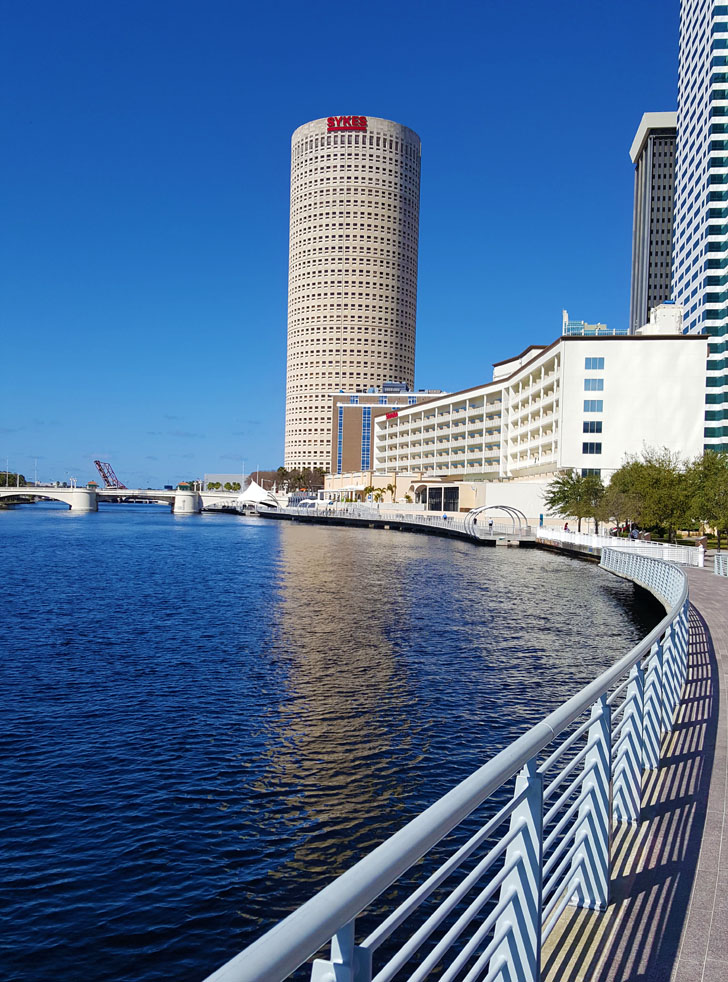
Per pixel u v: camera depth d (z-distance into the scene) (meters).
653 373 97.88
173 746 18.48
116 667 26.69
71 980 10.12
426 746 18.55
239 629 34.62
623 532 76.69
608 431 98.44
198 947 10.85
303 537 115.62
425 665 27.09
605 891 5.69
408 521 132.75
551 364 109.69
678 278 150.12
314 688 23.80
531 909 4.01
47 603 43.44
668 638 11.33
